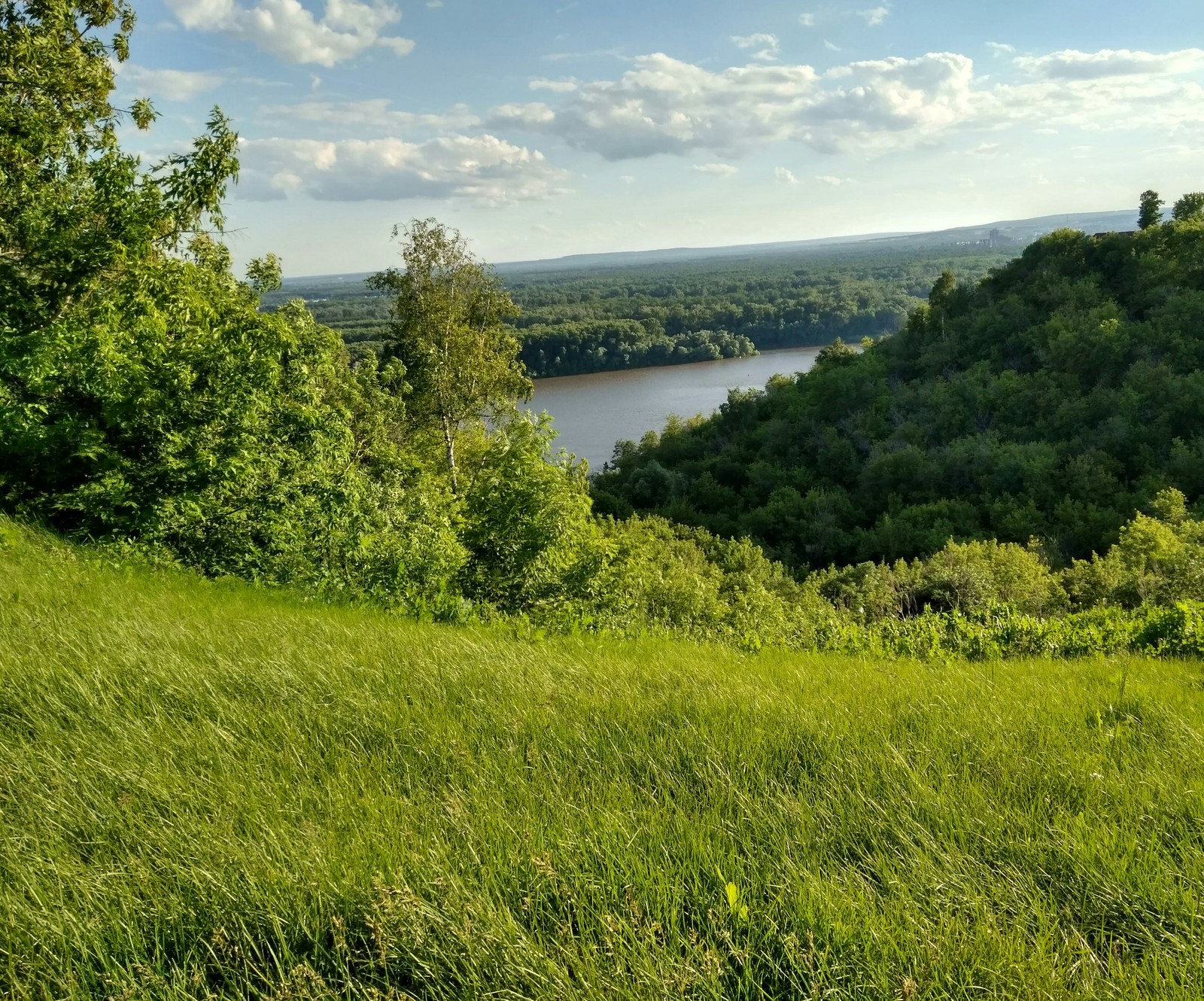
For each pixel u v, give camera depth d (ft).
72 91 47.39
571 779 9.36
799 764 10.03
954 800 8.69
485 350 82.38
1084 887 7.15
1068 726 12.10
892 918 6.56
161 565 24.77
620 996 5.68
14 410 24.91
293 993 5.72
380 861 7.22
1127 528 123.03
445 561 30.14
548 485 34.17
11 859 7.13
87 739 9.69
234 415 28.27
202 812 8.21
